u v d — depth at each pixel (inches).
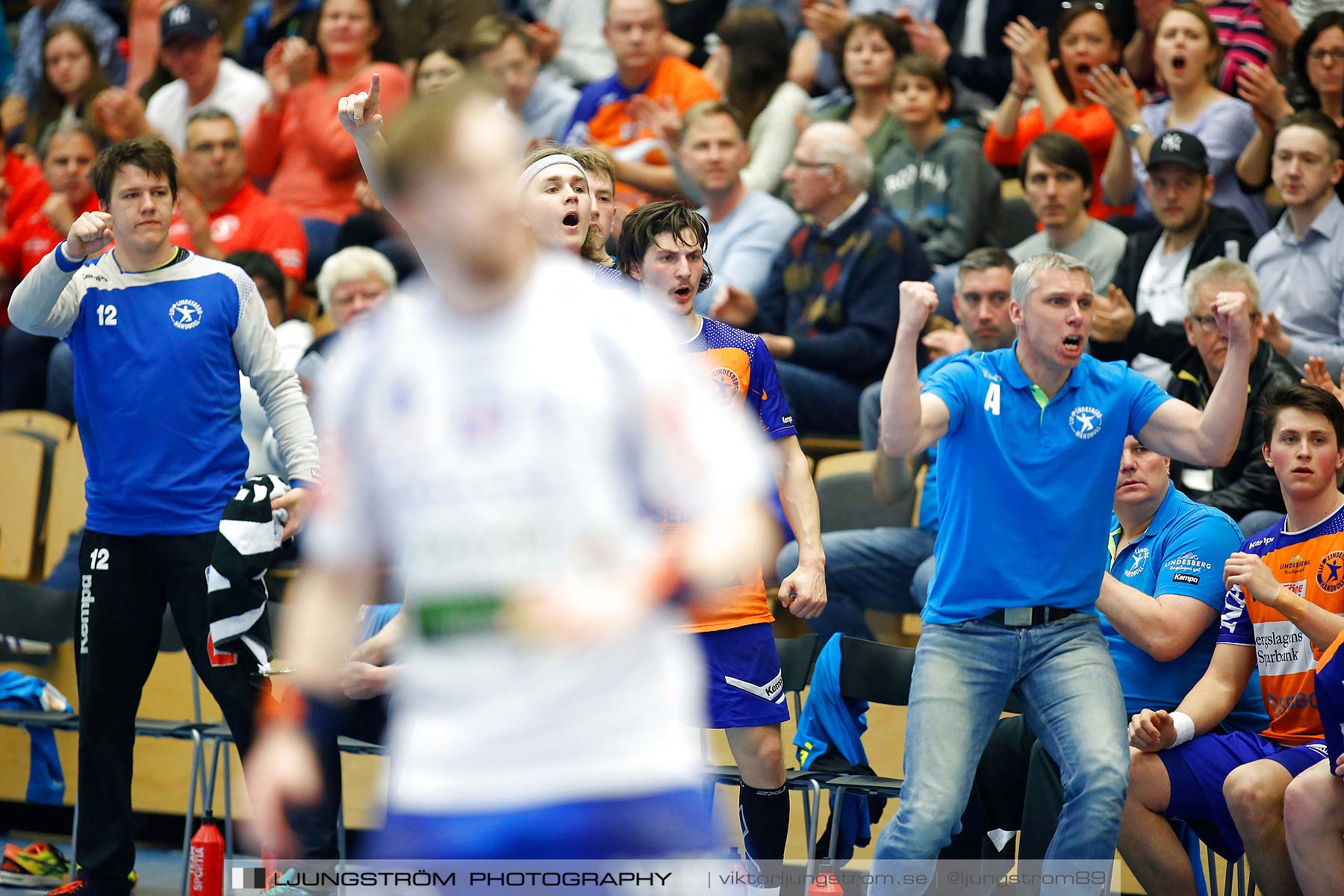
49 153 876.6
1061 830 414.3
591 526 213.6
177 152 930.1
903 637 633.0
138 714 673.0
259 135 889.5
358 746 548.4
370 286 687.1
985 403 439.5
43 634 656.4
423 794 216.7
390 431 217.6
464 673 215.2
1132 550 511.8
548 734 214.1
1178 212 660.1
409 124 211.9
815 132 690.2
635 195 802.8
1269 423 477.7
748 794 469.4
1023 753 502.6
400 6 921.5
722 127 735.1
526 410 213.2
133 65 1043.3
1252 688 494.6
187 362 505.4
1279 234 658.2
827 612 617.0
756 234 737.0
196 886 542.6
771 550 224.7
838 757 542.0
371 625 534.6
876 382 690.8
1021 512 434.6
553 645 212.2
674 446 216.1
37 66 1067.9
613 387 215.3
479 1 936.3
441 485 214.2
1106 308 649.6
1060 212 685.9
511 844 213.3
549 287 217.0
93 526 510.9
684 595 216.1
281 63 882.1
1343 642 422.3
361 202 818.8
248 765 497.0
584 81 954.1
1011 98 799.1
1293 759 449.7
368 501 224.2
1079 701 422.6
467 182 210.1
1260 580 447.8
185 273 513.7
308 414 529.3
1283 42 767.7
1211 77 741.9
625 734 215.5
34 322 499.2
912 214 764.0
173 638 626.5
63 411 782.5
